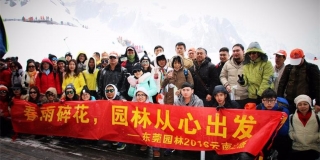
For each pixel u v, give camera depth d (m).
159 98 4.07
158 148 3.40
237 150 2.79
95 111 3.70
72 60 4.78
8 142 4.05
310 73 3.20
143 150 3.66
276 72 4.00
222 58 4.31
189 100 3.46
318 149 2.81
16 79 5.79
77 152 3.58
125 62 5.08
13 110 4.23
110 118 3.58
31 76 5.36
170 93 3.97
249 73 3.55
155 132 3.31
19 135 4.45
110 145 3.85
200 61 4.12
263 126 2.81
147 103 3.43
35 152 3.58
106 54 6.07
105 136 3.57
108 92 3.86
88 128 3.71
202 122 3.13
